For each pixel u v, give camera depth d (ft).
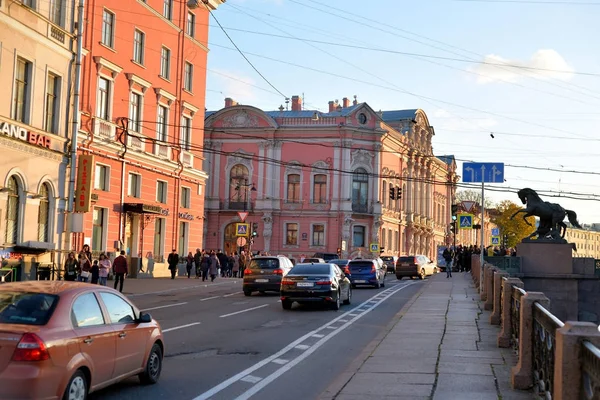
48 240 93.71
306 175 228.02
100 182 113.09
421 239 292.40
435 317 64.28
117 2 116.06
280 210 228.22
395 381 33.17
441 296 92.63
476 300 85.40
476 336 50.14
